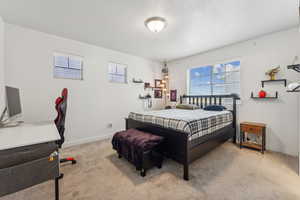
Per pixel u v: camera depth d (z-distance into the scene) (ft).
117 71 12.59
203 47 11.04
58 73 9.39
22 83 7.85
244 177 5.80
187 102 13.87
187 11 6.27
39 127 5.03
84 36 9.09
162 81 16.15
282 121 8.23
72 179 5.72
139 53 12.75
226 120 9.12
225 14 6.51
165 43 10.24
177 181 5.56
